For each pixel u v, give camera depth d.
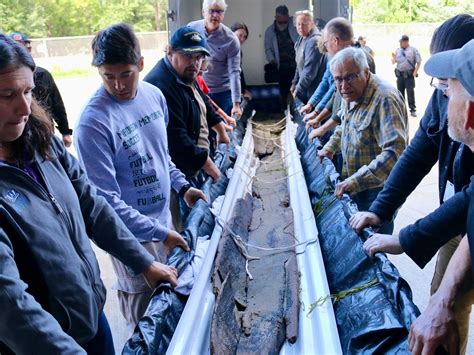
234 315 2.25
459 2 27.20
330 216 3.01
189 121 3.26
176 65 3.16
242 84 7.62
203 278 2.26
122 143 2.32
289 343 2.04
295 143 5.44
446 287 1.57
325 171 3.56
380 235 2.21
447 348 1.53
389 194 2.41
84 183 1.85
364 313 1.95
